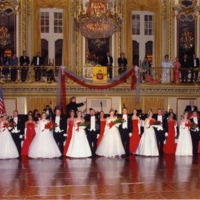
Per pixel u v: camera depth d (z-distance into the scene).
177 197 6.77
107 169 9.51
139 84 16.62
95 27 14.87
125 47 19.19
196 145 12.69
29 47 18.80
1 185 7.73
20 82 16.48
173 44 19.08
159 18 19.52
